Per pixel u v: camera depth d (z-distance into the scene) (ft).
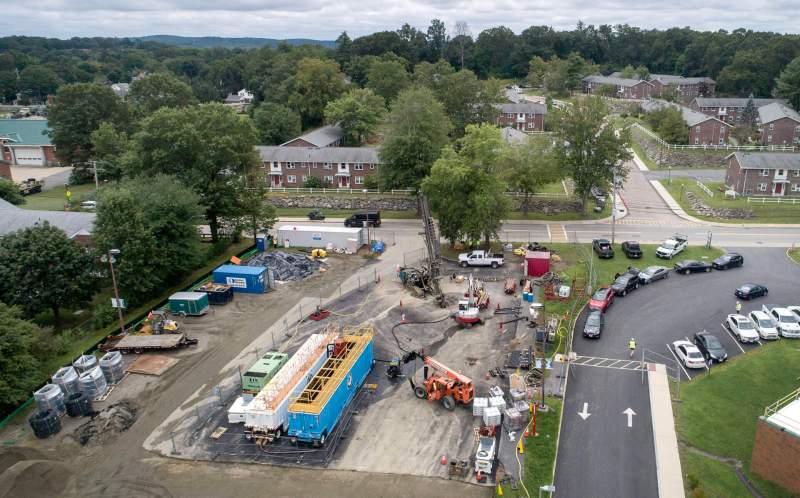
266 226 237.86
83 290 174.91
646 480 101.55
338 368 124.77
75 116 365.81
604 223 254.88
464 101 389.60
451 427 118.42
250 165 237.04
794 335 150.61
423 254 225.15
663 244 215.72
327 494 101.35
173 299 175.52
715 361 140.67
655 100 475.72
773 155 276.82
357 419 122.21
